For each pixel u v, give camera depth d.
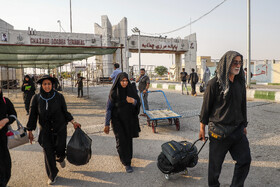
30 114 2.99
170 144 3.15
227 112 2.27
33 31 25.80
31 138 3.07
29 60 15.98
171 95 13.62
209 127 2.43
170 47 34.66
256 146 4.34
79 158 3.12
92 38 28.91
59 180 3.24
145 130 5.82
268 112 7.38
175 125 6.24
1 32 24.19
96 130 5.84
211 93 2.33
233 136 2.30
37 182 3.22
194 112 7.83
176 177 3.22
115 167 3.64
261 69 26.02
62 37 27.31
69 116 3.22
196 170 3.41
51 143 3.08
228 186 2.91
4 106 2.65
